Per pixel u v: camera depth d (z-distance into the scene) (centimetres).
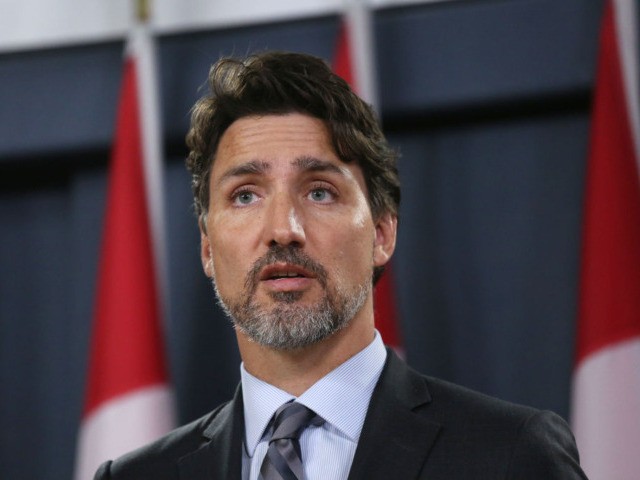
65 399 708
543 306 659
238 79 348
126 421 628
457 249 672
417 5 685
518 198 670
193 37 702
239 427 338
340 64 638
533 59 668
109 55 720
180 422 679
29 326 721
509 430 317
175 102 696
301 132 336
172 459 348
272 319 317
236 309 326
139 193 648
